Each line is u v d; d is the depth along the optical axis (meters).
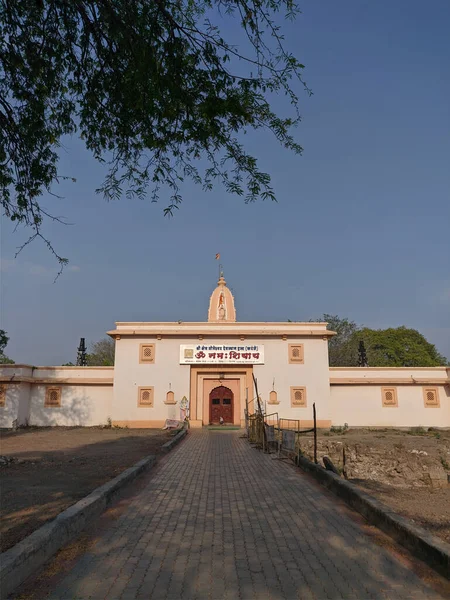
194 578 4.67
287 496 8.55
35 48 6.84
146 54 6.27
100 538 5.91
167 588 4.43
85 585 4.48
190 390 26.89
